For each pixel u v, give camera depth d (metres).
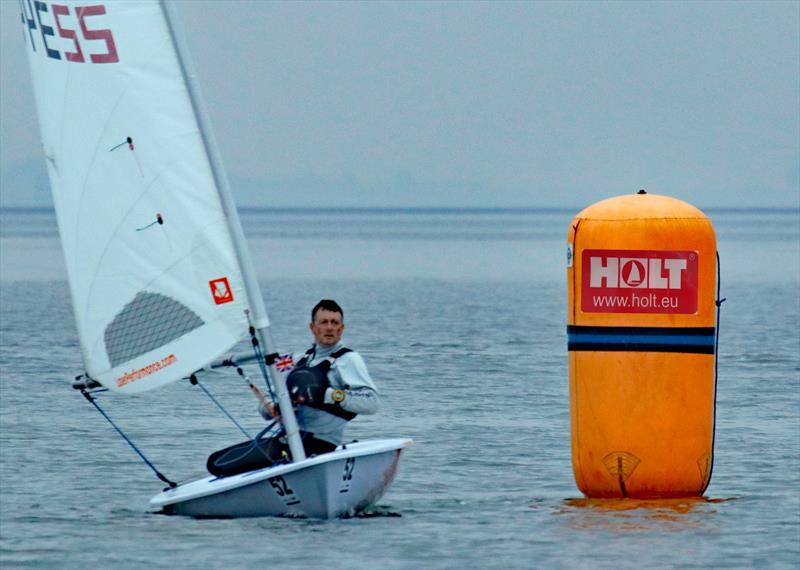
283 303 150.12
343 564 39.56
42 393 77.31
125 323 45.59
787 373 86.56
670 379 47.62
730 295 165.50
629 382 47.81
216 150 45.19
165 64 44.94
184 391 79.94
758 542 42.09
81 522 45.12
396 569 39.06
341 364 45.75
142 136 44.91
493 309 143.50
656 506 47.41
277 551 40.88
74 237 45.66
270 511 45.00
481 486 51.34
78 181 45.38
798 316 131.75
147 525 44.50
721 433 63.47
